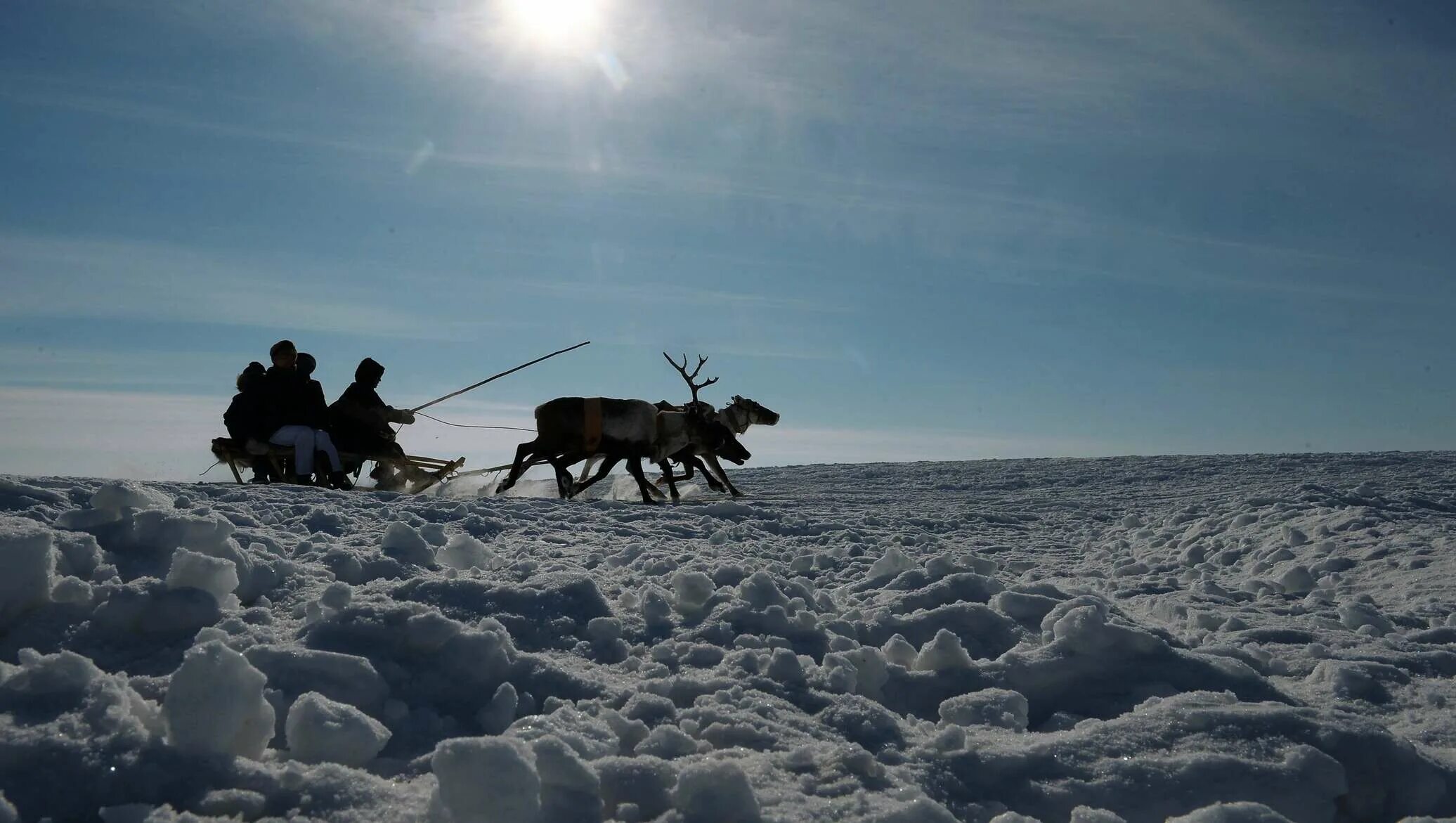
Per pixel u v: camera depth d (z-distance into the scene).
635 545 6.66
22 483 5.83
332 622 3.48
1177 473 15.20
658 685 3.38
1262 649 4.57
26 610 3.34
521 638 3.84
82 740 2.42
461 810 2.28
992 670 3.91
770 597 4.51
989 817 2.73
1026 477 15.38
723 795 2.46
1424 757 3.22
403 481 11.85
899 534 8.57
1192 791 2.89
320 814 2.29
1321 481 13.01
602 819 2.44
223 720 2.50
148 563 4.02
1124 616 4.83
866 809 2.55
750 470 17.95
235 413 10.69
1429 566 6.98
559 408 11.60
